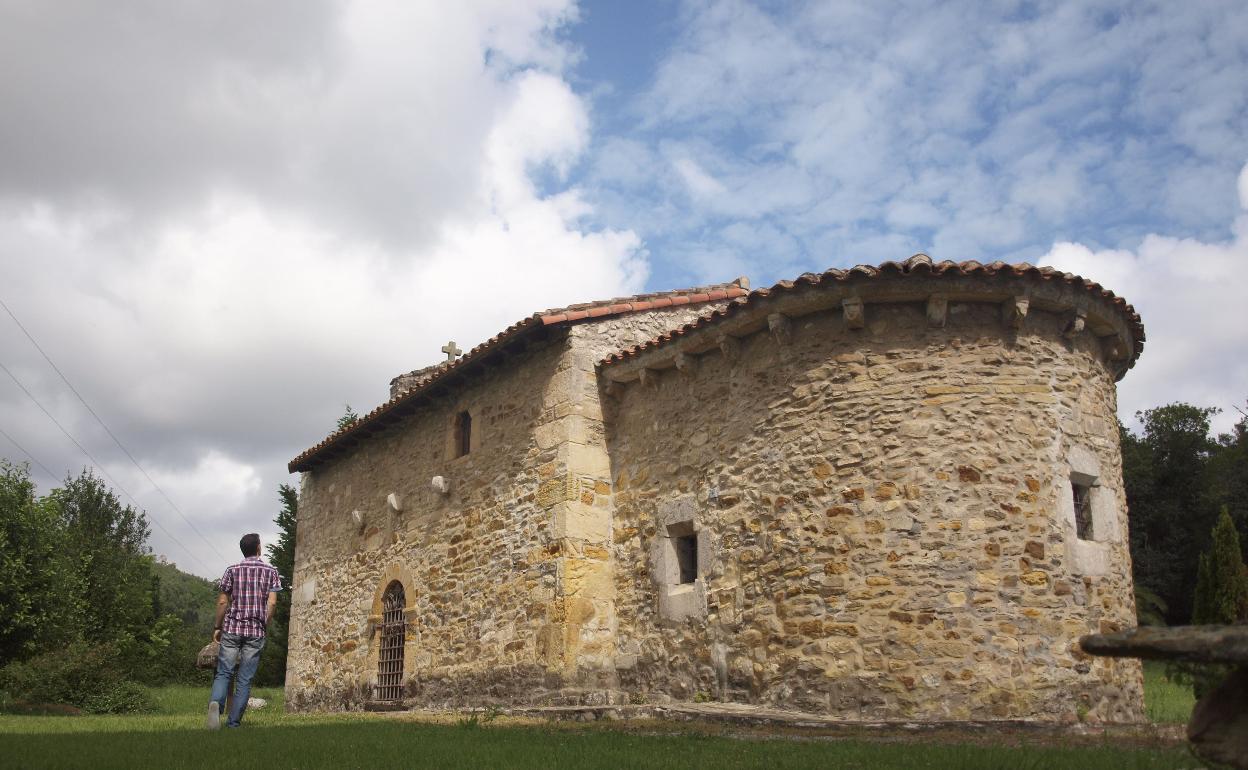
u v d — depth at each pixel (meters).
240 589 8.56
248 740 6.67
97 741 6.53
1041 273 9.36
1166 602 28.00
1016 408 9.38
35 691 15.09
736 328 10.48
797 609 9.39
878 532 9.12
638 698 10.93
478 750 5.91
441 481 13.90
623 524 11.79
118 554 34.06
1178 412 30.05
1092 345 10.22
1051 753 5.37
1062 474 9.42
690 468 11.02
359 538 16.33
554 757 5.50
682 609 10.68
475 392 13.96
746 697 9.69
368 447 16.73
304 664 17.27
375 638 15.05
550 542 11.75
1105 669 9.09
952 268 9.27
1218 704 3.31
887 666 8.76
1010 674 8.64
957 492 9.10
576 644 11.25
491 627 12.48
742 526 10.17
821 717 8.41
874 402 9.45
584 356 12.30
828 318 9.88
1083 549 9.36
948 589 8.85
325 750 5.89
